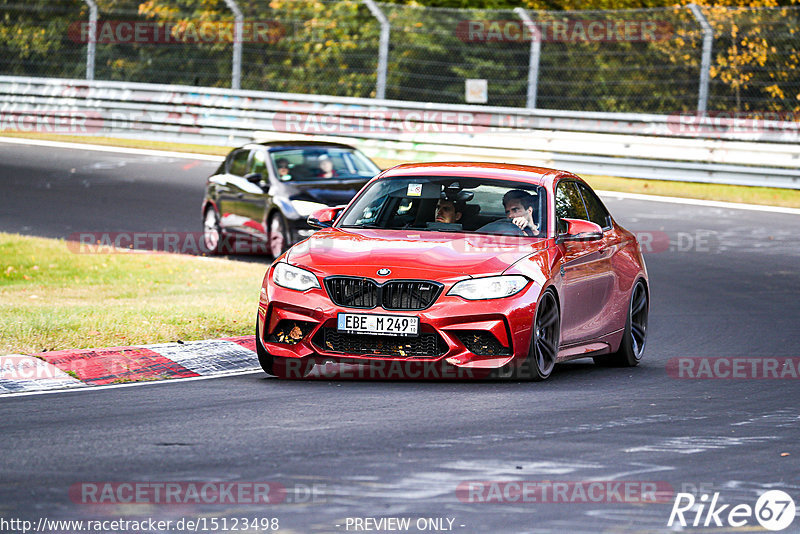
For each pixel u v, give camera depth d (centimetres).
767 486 1792
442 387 2595
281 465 1845
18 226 5897
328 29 9744
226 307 3594
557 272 2720
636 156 7600
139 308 3559
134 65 10362
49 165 7875
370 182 3038
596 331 2956
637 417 2303
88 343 2942
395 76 9712
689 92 9006
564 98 8088
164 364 2823
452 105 8112
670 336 3606
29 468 1814
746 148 7325
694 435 2145
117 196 6825
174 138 8944
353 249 2686
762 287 4559
